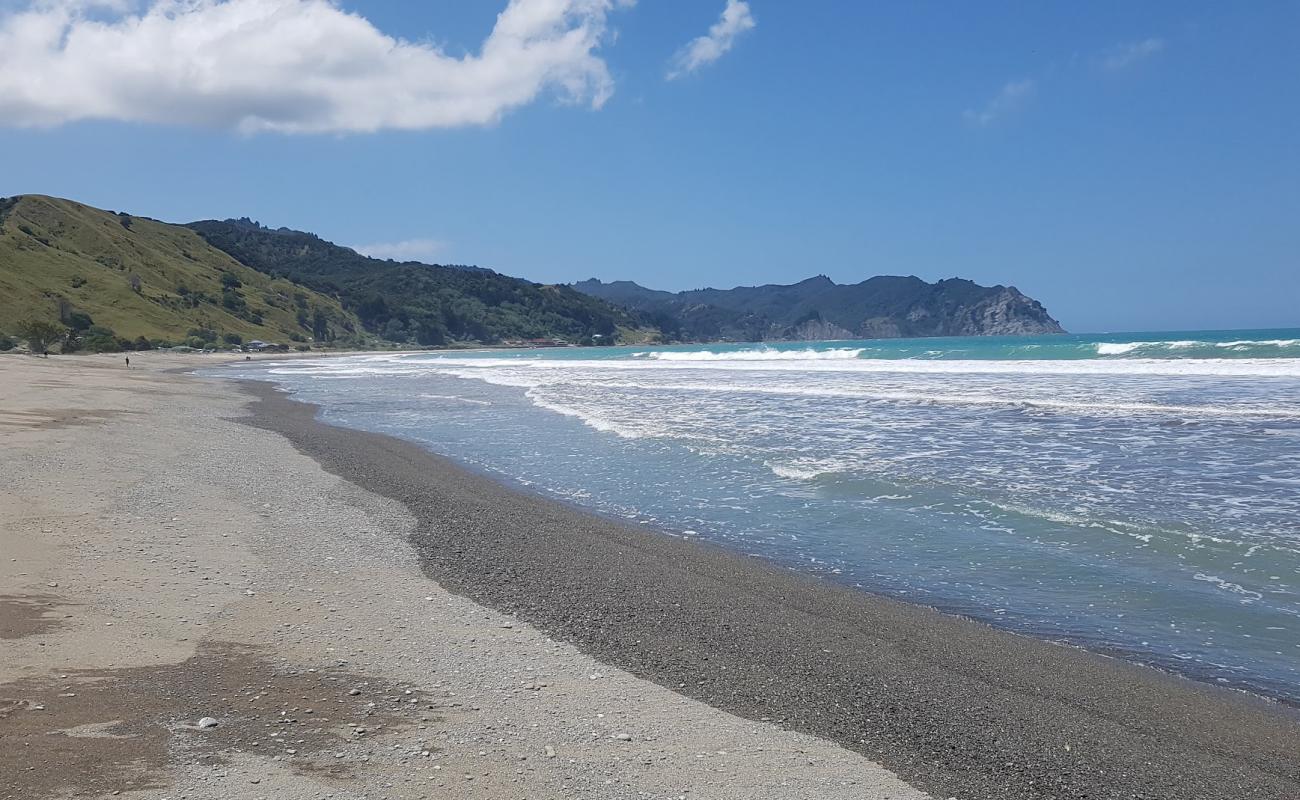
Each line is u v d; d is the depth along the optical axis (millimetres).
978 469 14648
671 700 5836
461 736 5008
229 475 14117
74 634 6293
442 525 11195
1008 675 6445
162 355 104625
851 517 11688
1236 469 14141
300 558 9133
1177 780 4891
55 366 56375
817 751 5129
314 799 4102
